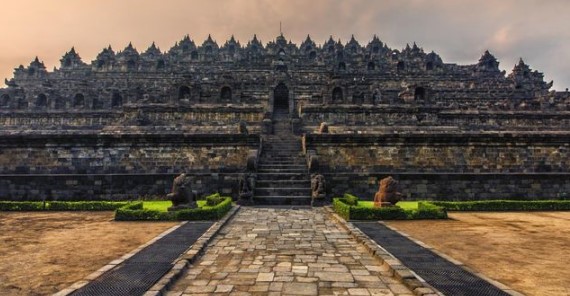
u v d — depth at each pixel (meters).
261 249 11.00
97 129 44.47
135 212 16.00
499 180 24.64
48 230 13.81
